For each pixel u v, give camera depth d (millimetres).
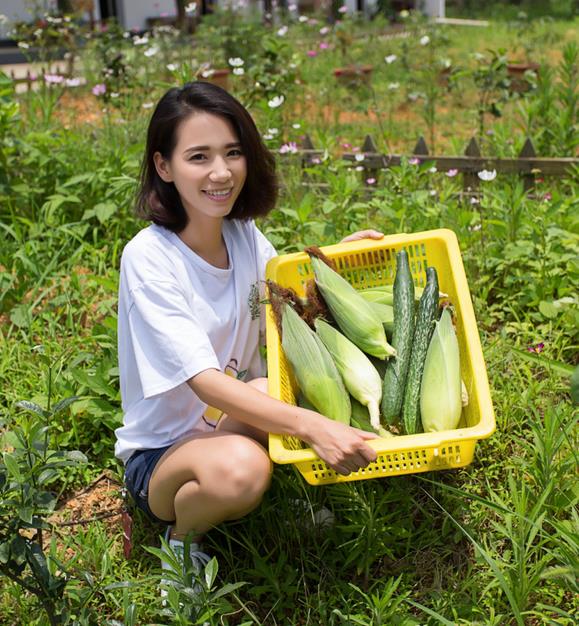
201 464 2682
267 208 3074
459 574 2891
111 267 5051
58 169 5578
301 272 3355
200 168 2729
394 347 3033
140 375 2768
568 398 3660
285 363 3053
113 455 3537
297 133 6609
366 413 2986
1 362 4129
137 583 2598
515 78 8938
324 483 2666
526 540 2873
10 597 2846
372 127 8797
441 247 3301
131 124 6844
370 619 2666
